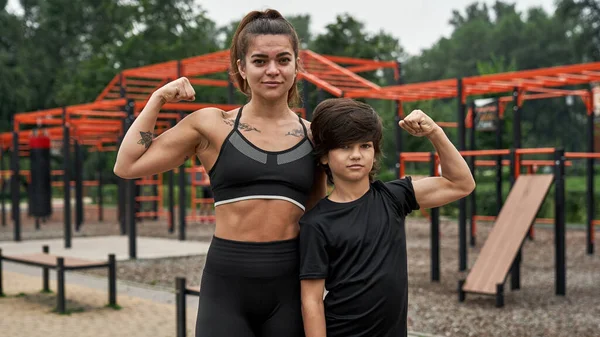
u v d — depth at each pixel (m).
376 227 2.60
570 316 6.78
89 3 46.06
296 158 2.68
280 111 2.73
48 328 6.54
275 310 2.68
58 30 46.31
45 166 17.59
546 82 10.35
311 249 2.58
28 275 9.99
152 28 36.75
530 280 9.09
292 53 2.66
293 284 2.68
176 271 9.93
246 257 2.64
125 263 10.74
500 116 12.84
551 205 17.52
